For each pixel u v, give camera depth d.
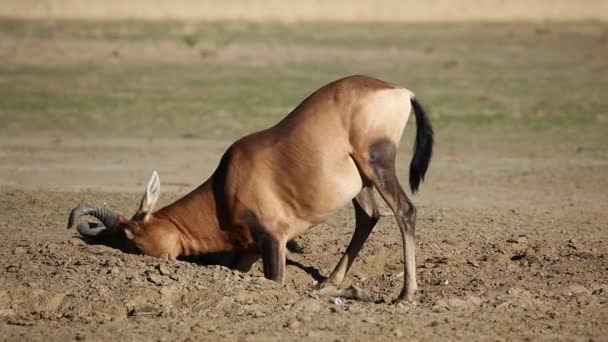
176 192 49.00
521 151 65.56
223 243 33.56
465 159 62.34
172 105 84.69
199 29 156.25
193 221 33.62
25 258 34.81
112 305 29.95
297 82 99.81
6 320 29.16
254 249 33.47
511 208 46.66
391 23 175.00
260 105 85.50
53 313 29.92
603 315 29.56
